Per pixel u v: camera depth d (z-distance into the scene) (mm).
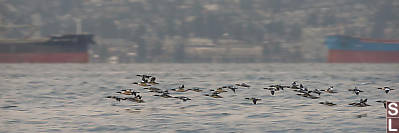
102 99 54750
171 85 77812
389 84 80438
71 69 140250
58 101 53375
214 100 52125
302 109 45906
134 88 69500
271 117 41500
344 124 38344
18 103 51719
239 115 42344
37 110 46188
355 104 41812
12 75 105750
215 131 35938
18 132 35906
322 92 61219
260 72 126250
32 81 85750
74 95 60125
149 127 37250
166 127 37156
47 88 70375
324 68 155375
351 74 113750
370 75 108812
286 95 56781
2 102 52438
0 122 39500
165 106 47562
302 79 94500
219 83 82312
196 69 149750
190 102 50312
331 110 45156
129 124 38312
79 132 35812
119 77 99312
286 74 114125
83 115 42750
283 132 35719
